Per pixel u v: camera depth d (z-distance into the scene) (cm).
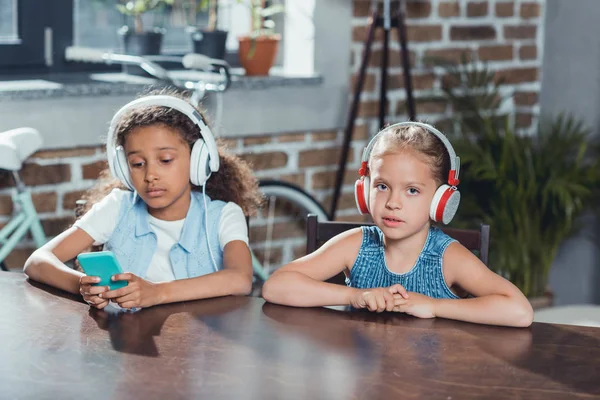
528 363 131
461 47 373
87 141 289
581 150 355
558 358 133
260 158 330
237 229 194
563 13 382
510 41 385
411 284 172
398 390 120
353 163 354
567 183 345
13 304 156
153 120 184
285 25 349
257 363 128
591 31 374
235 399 116
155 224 198
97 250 203
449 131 370
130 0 341
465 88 366
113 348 134
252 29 342
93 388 119
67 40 321
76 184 292
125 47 331
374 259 175
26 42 313
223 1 362
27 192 264
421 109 369
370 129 356
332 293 158
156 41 332
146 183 185
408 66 336
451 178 160
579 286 389
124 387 119
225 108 315
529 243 351
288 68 350
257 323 148
